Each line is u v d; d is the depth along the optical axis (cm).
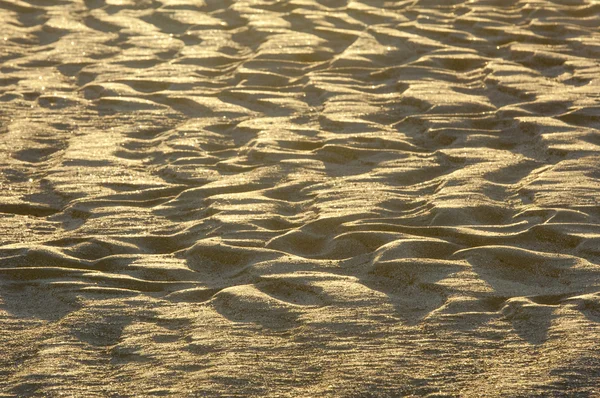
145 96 2339
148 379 998
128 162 1850
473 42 2745
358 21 3034
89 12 3253
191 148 1925
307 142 1934
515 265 1296
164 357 1050
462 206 1511
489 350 1048
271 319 1148
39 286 1268
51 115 2189
